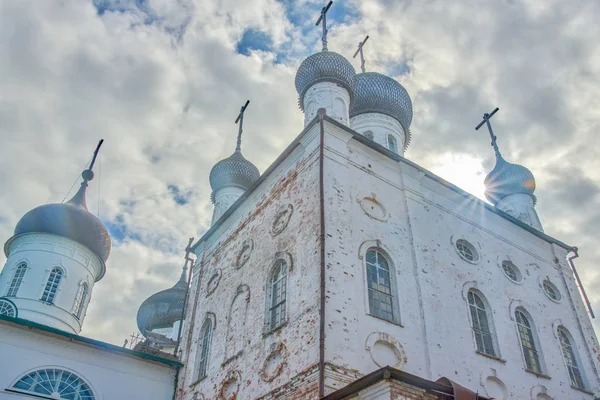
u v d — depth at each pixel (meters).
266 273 19.14
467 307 19.11
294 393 14.75
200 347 21.92
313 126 19.59
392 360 15.64
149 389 21.53
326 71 23.58
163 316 38.03
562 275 24.64
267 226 20.45
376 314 16.53
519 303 21.31
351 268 16.50
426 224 20.06
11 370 19.00
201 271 24.94
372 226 18.23
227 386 18.48
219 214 28.78
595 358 22.38
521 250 23.62
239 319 19.70
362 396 11.55
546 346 20.92
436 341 17.08
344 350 14.69
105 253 34.09
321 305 15.12
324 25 26.06
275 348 16.56
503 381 18.17
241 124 32.84
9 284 30.86
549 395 19.38
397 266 17.94
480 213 22.88
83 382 20.28
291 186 19.81
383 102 28.38
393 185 20.19
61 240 32.44
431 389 11.54
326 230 16.72
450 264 19.77
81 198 34.78
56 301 30.92
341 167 18.70
